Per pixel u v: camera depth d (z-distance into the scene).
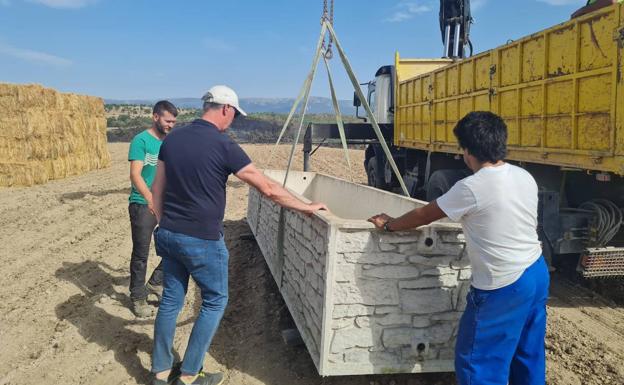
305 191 8.10
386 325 3.21
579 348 4.06
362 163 20.17
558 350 4.02
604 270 4.77
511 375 2.88
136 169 4.33
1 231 7.97
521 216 2.57
